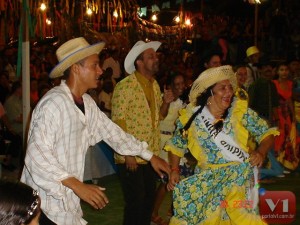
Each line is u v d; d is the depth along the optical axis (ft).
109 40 46.85
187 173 21.65
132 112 19.01
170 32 60.90
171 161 16.43
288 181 30.99
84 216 24.03
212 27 65.87
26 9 19.93
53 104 12.85
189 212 15.81
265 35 68.95
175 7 67.15
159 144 19.88
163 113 20.36
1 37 26.96
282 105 32.91
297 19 68.54
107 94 36.17
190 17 65.26
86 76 13.58
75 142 13.29
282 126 32.73
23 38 19.99
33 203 6.87
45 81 34.91
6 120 30.86
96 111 14.25
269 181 30.30
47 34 25.02
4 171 31.09
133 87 18.95
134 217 18.70
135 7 31.01
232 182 15.65
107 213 24.50
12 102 34.63
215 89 15.61
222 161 15.69
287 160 32.96
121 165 18.56
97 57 13.78
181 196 15.83
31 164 12.32
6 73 40.40
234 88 16.24
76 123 13.25
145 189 18.97
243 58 42.78
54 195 12.26
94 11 28.99
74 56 13.35
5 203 6.70
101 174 29.94
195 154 15.83
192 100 16.07
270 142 16.14
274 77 35.68
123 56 48.03
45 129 12.59
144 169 18.81
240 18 73.00
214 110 15.76
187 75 45.37
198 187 15.76
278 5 70.28
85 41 13.70
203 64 22.84
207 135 15.70
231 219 15.69
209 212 15.74
